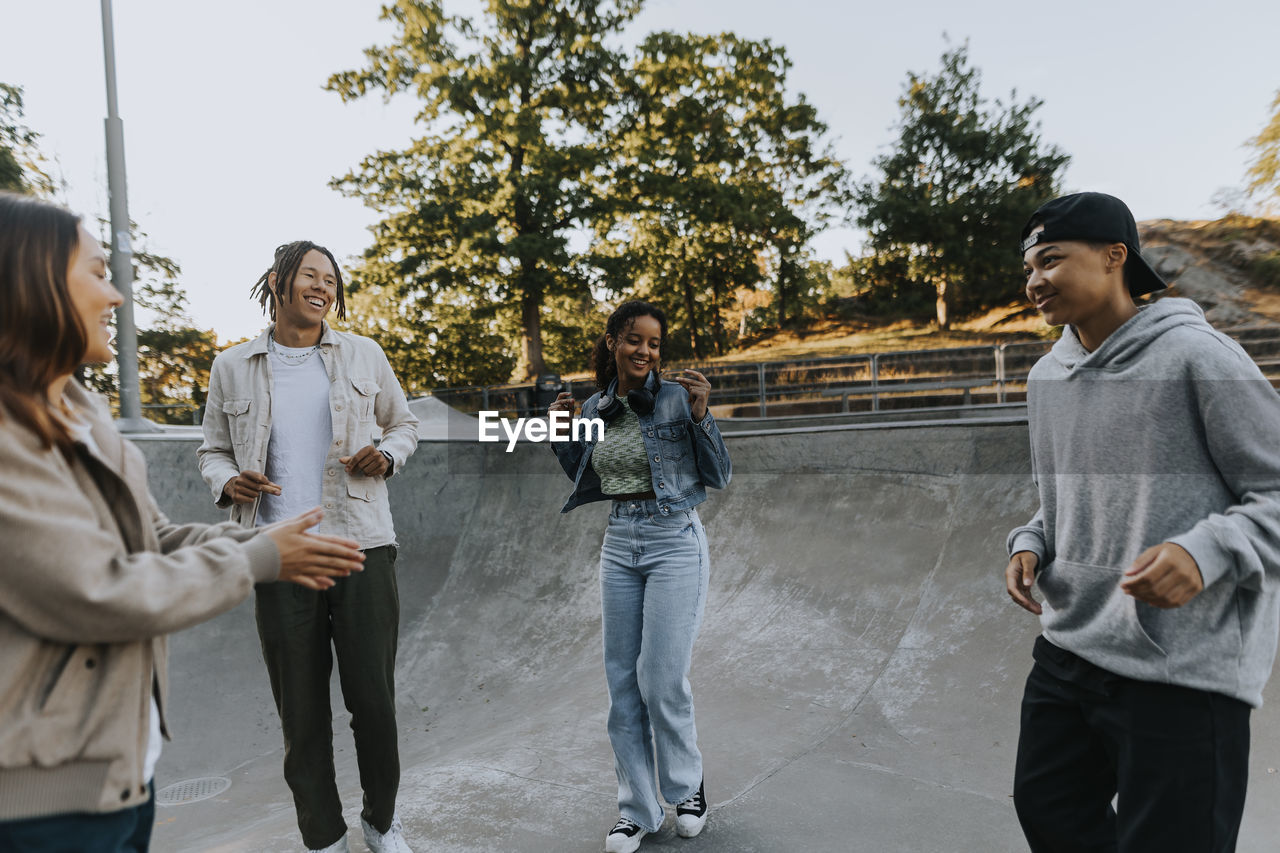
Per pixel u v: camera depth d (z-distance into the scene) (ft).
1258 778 8.65
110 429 4.07
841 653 13.96
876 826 8.69
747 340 104.06
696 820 8.64
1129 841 4.91
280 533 4.23
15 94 67.62
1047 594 5.67
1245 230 65.00
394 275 75.41
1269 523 4.41
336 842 8.25
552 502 24.84
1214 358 4.67
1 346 3.47
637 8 79.66
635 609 8.75
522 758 11.20
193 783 16.25
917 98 75.72
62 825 3.45
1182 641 4.75
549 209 72.43
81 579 3.32
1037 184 73.05
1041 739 5.69
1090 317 5.31
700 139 84.64
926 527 17.43
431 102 75.97
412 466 25.16
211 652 19.90
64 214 3.74
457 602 22.49
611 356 9.06
